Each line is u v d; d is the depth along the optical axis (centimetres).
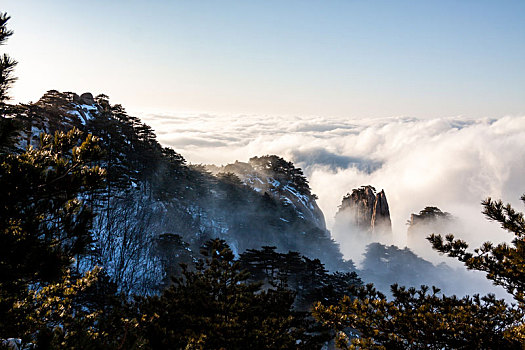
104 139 5716
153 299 1373
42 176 674
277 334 1391
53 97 6512
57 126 5175
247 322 1348
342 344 1076
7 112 796
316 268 3903
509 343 891
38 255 620
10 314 694
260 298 1504
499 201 1020
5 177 638
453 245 1059
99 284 2778
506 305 1007
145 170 6681
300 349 1583
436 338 938
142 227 5172
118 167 5488
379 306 1053
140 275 4550
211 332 1252
